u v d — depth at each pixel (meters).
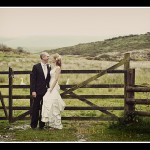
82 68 46.75
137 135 10.87
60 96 11.97
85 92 21.78
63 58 50.34
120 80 28.69
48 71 11.91
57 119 11.86
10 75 12.36
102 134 11.03
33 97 11.81
